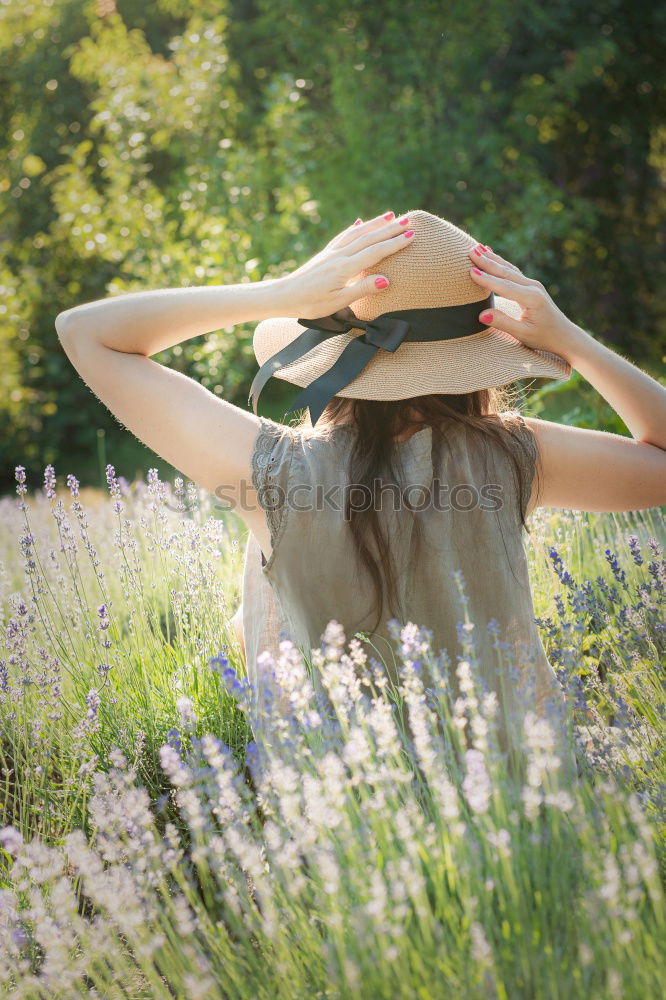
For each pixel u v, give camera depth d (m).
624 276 13.70
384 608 1.72
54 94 13.41
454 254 1.66
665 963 1.29
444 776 1.39
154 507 2.87
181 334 1.74
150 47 13.54
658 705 1.98
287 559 1.66
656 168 14.21
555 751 1.63
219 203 9.01
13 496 10.88
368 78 10.74
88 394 12.32
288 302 1.66
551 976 1.29
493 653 1.76
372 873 1.35
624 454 1.77
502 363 1.68
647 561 2.67
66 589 2.77
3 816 2.27
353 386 1.65
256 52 12.31
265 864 1.66
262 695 1.68
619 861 1.49
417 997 1.31
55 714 2.34
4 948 1.56
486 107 11.58
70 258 11.80
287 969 1.46
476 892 1.39
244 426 1.69
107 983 1.59
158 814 2.21
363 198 10.57
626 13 12.85
